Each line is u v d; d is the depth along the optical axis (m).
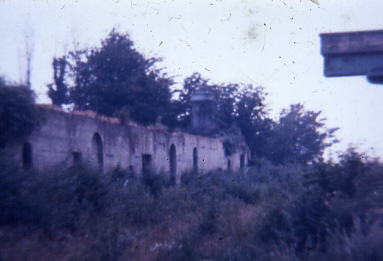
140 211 17.56
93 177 17.06
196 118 49.34
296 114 40.28
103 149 27.33
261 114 49.00
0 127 18.80
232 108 49.22
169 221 17.45
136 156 31.47
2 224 13.02
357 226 8.95
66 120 23.53
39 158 21.14
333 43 7.93
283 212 11.30
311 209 10.60
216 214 14.75
